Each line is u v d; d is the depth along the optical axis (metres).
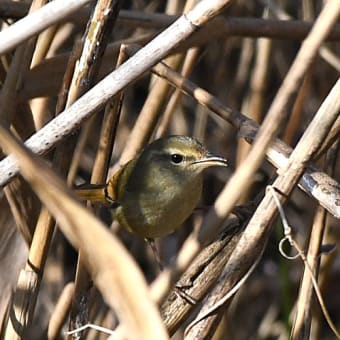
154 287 4.80
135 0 12.66
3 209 8.60
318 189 6.44
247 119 7.59
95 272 4.11
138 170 9.43
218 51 13.94
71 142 7.29
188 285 7.00
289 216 13.02
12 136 4.11
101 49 7.09
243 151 10.59
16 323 7.62
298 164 5.81
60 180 3.93
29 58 7.63
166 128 10.52
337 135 6.74
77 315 7.78
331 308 13.93
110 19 6.99
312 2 12.17
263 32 9.08
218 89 13.82
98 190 8.50
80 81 7.13
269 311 12.57
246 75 13.03
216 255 7.09
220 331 10.49
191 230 13.05
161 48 6.19
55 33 8.50
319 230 7.60
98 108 6.30
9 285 8.52
